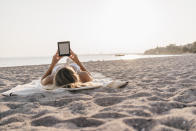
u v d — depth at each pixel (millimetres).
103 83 3504
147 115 1665
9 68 9055
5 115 1833
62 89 2754
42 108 1999
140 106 1912
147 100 2168
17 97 2566
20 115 1776
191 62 8727
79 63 3594
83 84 2963
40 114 1796
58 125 1505
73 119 1600
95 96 2506
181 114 1629
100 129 1366
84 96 2477
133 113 1718
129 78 4363
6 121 1648
